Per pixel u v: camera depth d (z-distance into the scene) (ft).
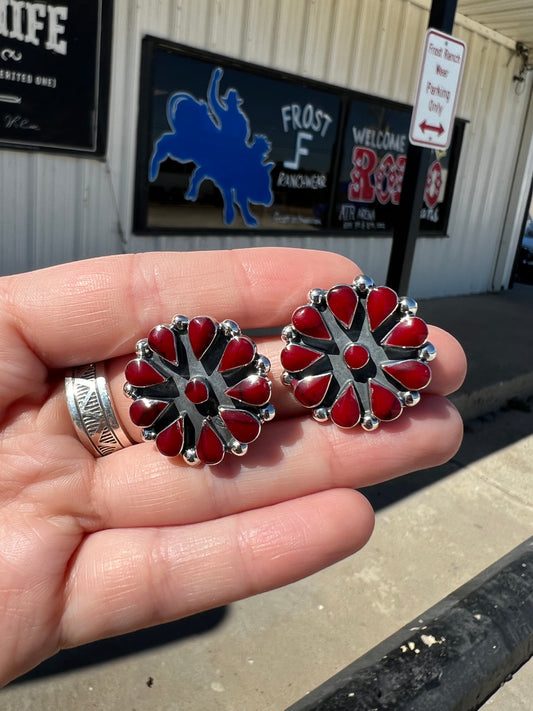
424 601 6.88
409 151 10.03
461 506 8.81
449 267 20.49
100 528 3.39
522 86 19.80
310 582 6.98
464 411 11.37
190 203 12.89
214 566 3.25
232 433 3.08
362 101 15.26
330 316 3.22
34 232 11.13
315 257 3.55
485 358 13.57
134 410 3.18
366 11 14.43
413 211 10.18
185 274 3.44
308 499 3.41
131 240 12.34
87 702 5.30
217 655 5.92
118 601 3.19
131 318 3.40
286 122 13.91
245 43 12.62
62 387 3.62
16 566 3.09
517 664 4.23
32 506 3.30
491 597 4.45
